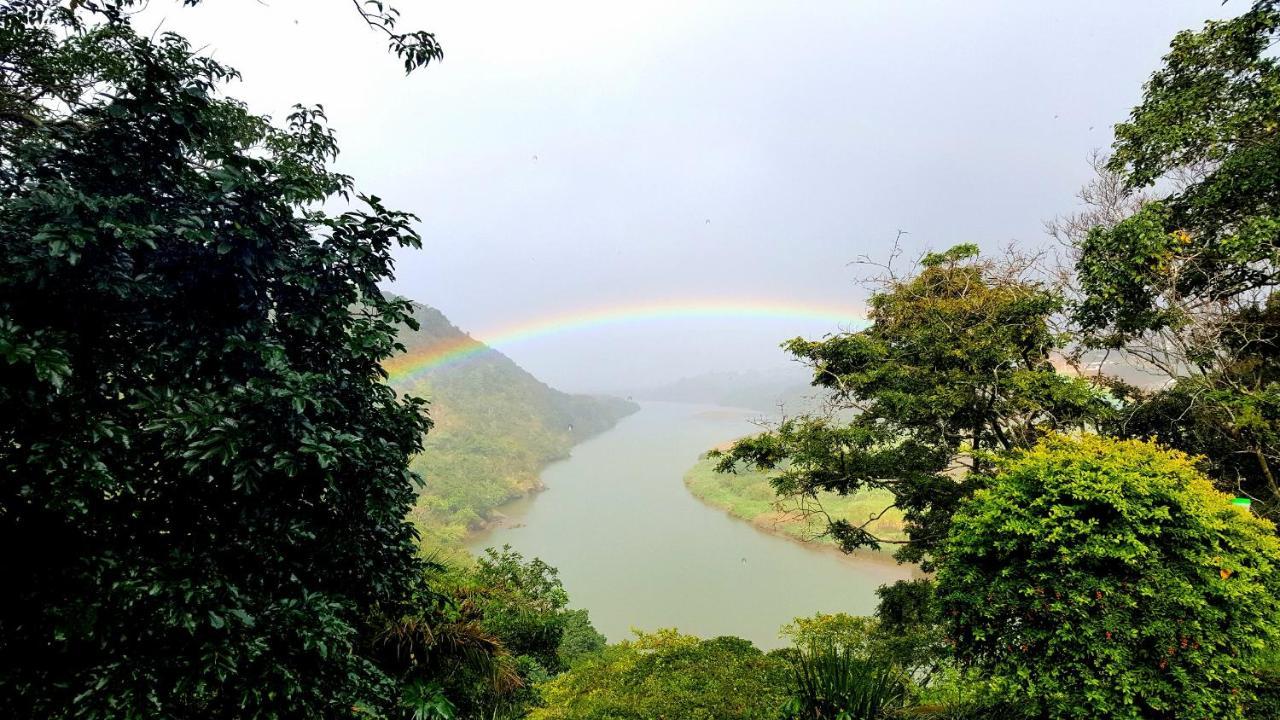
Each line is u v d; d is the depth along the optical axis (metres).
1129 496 3.73
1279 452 7.54
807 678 4.45
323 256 3.88
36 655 2.65
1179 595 3.37
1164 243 7.77
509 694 5.39
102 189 3.35
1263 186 7.41
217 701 2.99
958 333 9.98
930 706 4.70
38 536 2.76
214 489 3.28
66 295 2.94
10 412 2.57
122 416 2.98
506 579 8.83
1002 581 3.92
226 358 3.54
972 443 10.50
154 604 2.80
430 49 5.09
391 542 4.29
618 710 4.58
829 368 11.18
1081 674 3.50
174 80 3.54
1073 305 9.65
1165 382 9.73
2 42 4.43
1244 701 3.56
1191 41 8.29
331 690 3.41
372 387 4.23
